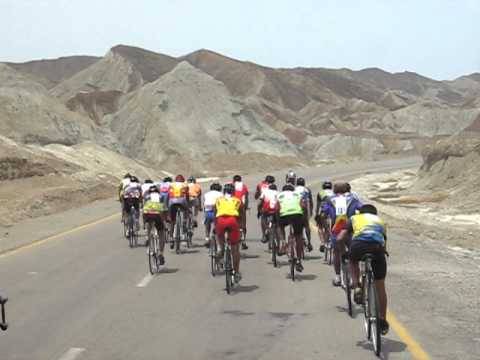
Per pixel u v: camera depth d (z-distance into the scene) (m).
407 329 8.92
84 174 38.50
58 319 9.73
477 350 7.93
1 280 13.02
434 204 36.19
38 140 51.69
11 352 8.06
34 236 20.08
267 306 10.52
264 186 16.88
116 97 91.25
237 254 12.04
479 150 42.88
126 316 9.89
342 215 11.06
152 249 13.66
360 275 9.46
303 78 159.25
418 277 13.02
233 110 78.81
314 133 122.19
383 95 173.50
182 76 78.94
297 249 12.93
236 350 8.05
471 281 12.61
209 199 16.05
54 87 129.25
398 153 103.44
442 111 136.75
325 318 9.66
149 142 69.56
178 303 10.79
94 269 14.28
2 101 53.25
